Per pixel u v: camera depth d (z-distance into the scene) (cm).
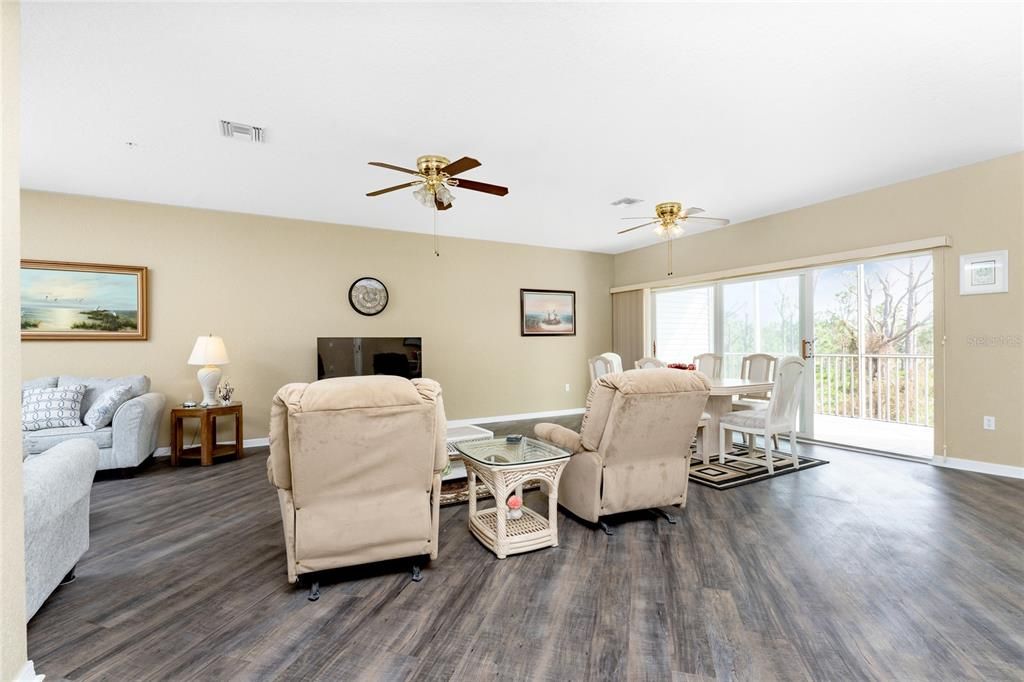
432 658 159
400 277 580
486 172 381
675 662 156
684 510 302
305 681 148
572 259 709
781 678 148
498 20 200
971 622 177
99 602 196
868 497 322
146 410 389
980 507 299
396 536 208
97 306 435
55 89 251
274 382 509
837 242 462
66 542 202
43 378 401
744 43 217
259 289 503
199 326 476
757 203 479
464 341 622
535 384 675
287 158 349
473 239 628
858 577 212
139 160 352
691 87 255
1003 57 229
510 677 150
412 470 206
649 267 680
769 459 377
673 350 658
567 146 332
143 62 228
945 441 397
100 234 439
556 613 186
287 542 198
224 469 410
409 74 241
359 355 525
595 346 728
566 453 268
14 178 136
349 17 197
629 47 219
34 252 417
